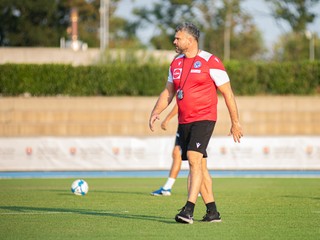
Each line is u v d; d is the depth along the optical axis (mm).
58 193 35688
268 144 56281
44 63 82250
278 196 33625
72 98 77500
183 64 22719
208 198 23438
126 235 20641
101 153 56031
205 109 22453
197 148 22281
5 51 89562
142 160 56062
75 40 115688
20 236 20547
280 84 83688
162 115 74688
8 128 73562
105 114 75875
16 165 55594
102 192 36562
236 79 83375
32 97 79500
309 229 21906
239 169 56000
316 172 55219
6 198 32656
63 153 55938
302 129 75812
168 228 21969
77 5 142750
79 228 22047
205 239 19891
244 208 27953
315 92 84250
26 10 123062
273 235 20672
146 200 31734
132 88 81500
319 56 158375
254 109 77812
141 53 88875
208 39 150500
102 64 83625
